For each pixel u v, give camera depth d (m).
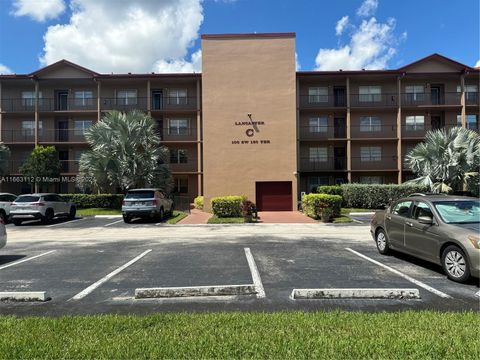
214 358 3.39
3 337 3.90
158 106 31.75
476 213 7.11
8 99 31.25
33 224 18.36
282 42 24.47
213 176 24.17
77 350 3.56
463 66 29.80
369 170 29.81
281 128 24.19
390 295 5.40
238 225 16.81
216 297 5.53
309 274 6.96
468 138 21.59
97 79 30.16
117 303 5.30
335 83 31.33
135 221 19.20
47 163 26.89
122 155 23.69
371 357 3.41
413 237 7.60
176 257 8.84
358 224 16.88
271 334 3.91
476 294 5.58
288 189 24.16
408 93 30.41
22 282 6.57
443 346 3.60
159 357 3.42
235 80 24.44
